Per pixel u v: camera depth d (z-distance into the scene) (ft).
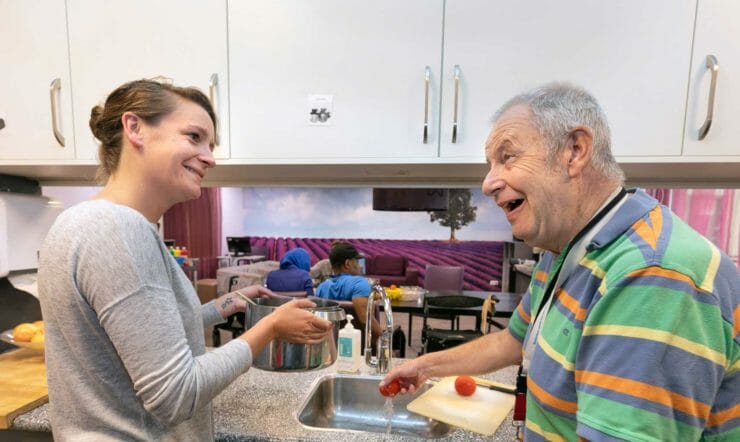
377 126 3.36
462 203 24.00
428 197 14.66
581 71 3.08
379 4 3.26
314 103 3.41
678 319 1.50
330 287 7.99
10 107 3.70
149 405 1.86
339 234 25.77
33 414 3.13
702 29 2.90
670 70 2.97
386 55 3.30
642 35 2.98
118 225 1.88
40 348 4.00
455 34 3.19
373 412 3.91
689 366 1.49
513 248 22.84
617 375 1.55
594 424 1.56
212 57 3.48
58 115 3.63
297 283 9.78
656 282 1.55
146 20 3.50
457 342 7.03
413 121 3.32
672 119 2.99
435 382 3.90
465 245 24.21
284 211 26.20
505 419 3.14
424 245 24.72
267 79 3.44
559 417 1.91
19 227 4.50
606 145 1.96
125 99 2.16
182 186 2.27
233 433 2.89
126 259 1.84
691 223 13.64
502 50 3.15
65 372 2.02
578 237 2.00
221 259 23.43
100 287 1.81
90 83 3.58
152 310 1.87
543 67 3.11
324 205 25.76
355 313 7.30
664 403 1.48
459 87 3.22
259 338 2.43
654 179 4.14
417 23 3.23
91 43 3.55
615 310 1.62
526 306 2.92
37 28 3.60
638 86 3.01
